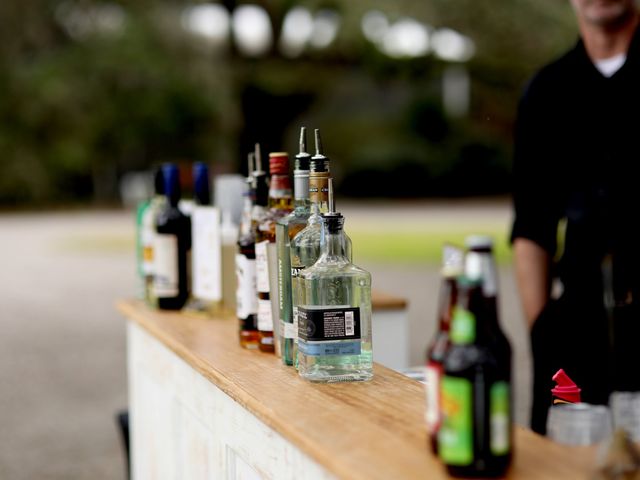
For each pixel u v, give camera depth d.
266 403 1.43
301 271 1.59
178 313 2.44
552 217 2.23
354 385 1.54
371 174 27.84
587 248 1.99
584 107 2.12
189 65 25.11
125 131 25.55
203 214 2.37
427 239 14.03
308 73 25.39
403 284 9.16
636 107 2.05
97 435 4.53
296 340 1.67
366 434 1.25
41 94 24.97
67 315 7.95
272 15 24.30
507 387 1.05
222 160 25.75
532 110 2.21
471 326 1.05
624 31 2.08
